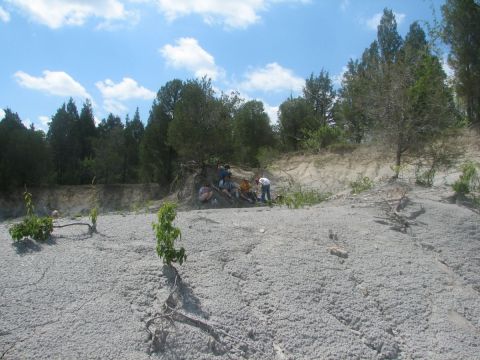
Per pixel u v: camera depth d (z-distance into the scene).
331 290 4.41
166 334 3.41
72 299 3.63
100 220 5.74
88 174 48.69
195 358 3.32
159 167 35.66
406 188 8.76
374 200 7.81
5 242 4.58
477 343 4.09
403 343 3.98
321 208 7.47
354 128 26.89
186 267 4.36
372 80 13.55
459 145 16.98
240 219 6.18
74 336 3.24
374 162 23.27
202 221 5.81
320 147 28.50
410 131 12.52
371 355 3.71
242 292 4.16
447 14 22.20
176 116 27.23
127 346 3.24
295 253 5.00
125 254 4.47
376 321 4.12
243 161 29.94
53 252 4.39
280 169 26.88
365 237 5.85
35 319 3.35
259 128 32.91
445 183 9.91
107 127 59.22
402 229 6.44
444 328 4.21
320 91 40.72
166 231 4.27
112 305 3.63
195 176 24.27
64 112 54.31
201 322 3.59
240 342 3.55
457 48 21.70
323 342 3.72
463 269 5.49
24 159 39.31
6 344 3.09
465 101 21.84
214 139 26.66
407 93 12.31
